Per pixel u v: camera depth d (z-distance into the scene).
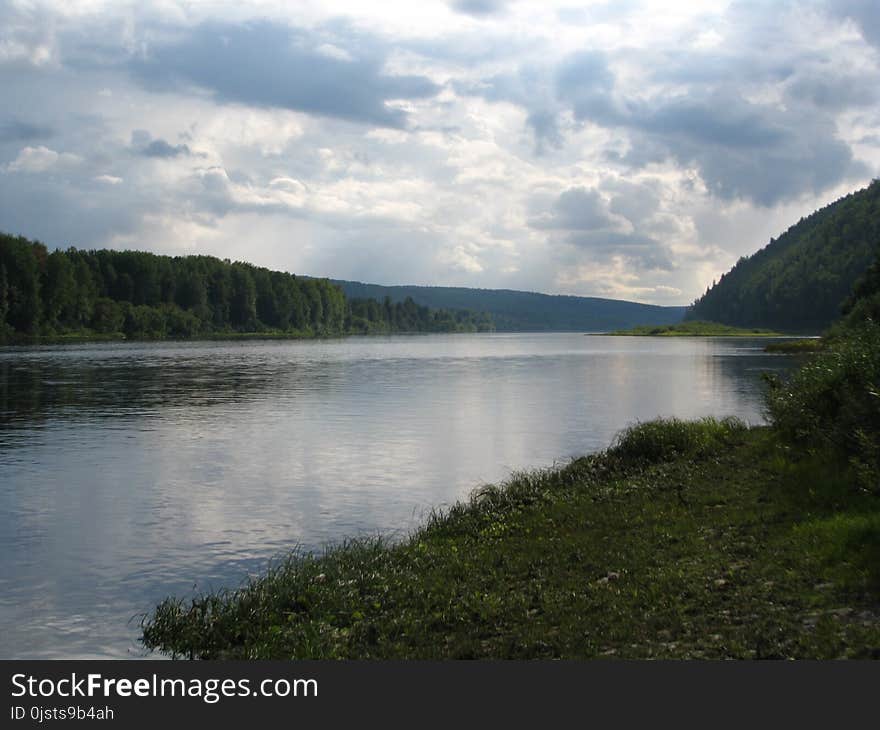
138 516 18.56
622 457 22.61
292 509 19.31
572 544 13.89
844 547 11.42
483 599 11.23
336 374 72.25
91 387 55.31
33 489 21.69
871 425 16.20
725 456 21.02
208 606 12.12
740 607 9.98
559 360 101.88
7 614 12.07
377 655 9.64
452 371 78.00
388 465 25.55
